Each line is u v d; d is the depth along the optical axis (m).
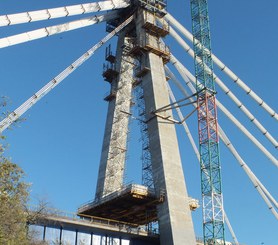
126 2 86.69
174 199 70.00
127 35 89.69
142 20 84.06
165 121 77.19
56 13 75.62
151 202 71.44
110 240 68.94
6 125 34.50
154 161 74.00
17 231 37.41
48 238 62.44
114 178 79.94
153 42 83.69
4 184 34.69
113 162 81.50
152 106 77.62
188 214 70.19
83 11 79.56
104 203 74.44
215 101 81.19
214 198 73.50
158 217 70.31
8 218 36.47
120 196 71.06
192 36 88.75
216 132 78.19
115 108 85.62
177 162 74.06
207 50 87.38
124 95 86.56
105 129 86.31
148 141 78.06
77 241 65.56
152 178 75.44
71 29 78.69
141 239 71.31
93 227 66.00
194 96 80.44
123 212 78.38
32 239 50.91
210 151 76.56
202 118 79.12
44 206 55.22
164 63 86.12
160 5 86.94
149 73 80.88
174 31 87.81
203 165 76.19
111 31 89.88
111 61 90.94
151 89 79.06
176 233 66.88
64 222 62.81
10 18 69.38
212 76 85.19
